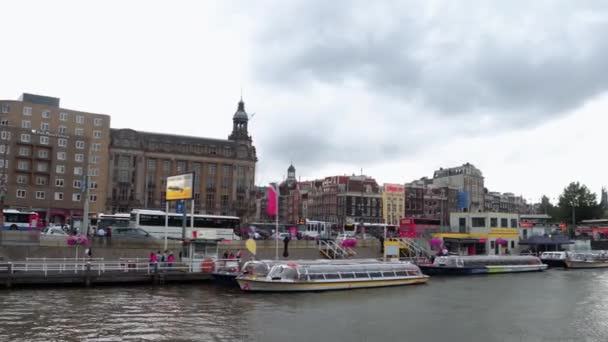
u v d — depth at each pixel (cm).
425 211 16100
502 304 4141
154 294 4038
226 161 12988
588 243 10144
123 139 11919
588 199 13388
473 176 17625
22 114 10769
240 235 8056
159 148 12288
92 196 11125
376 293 4594
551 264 8038
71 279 4216
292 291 4362
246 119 13825
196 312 3391
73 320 3038
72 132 11181
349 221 13812
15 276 4025
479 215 8662
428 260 6888
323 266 4644
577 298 4534
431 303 4128
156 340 2666
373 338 2900
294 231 8238
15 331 2748
